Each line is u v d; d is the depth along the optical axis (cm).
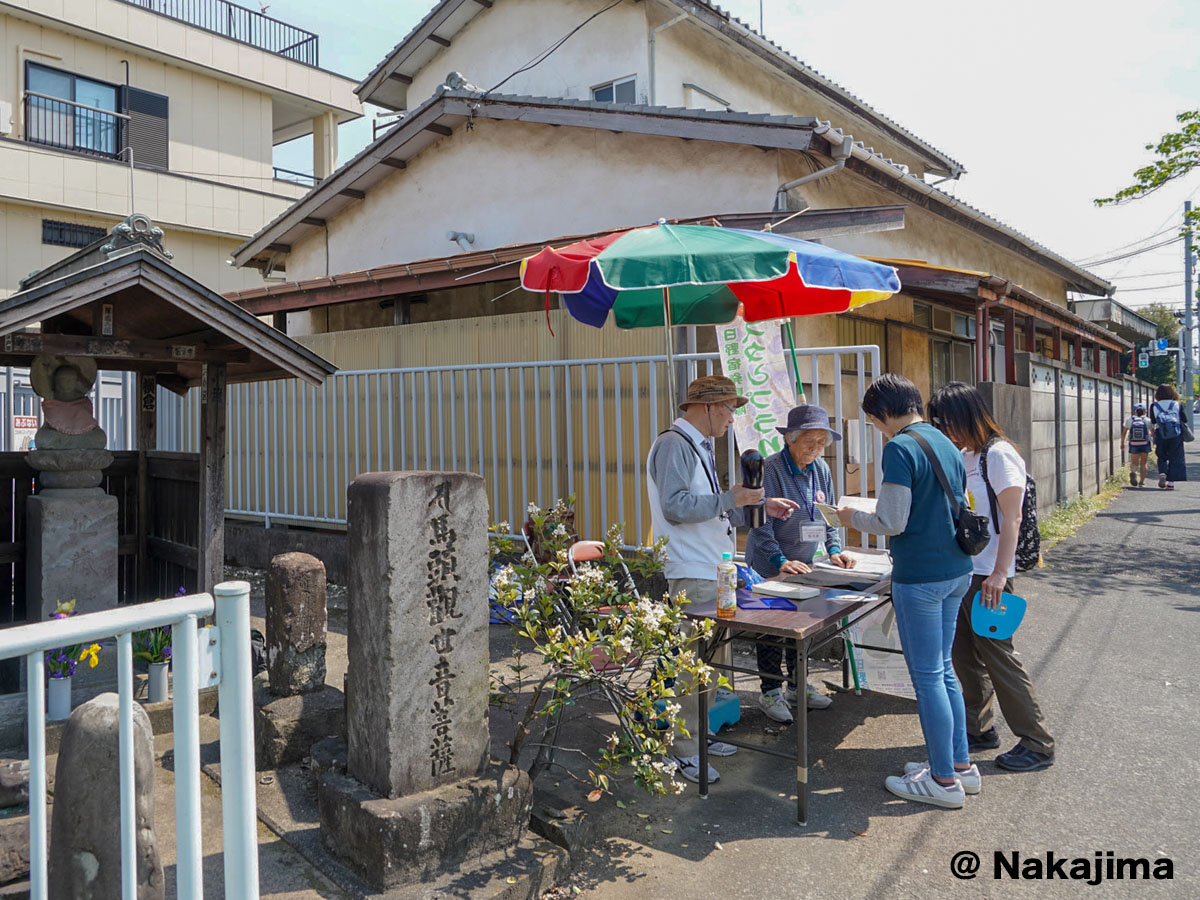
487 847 307
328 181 1162
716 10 1026
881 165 853
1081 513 1146
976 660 422
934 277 830
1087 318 1778
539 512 409
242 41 1805
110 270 395
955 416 402
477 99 983
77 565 450
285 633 423
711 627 365
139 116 1692
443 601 308
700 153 874
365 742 305
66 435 455
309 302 1012
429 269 877
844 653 520
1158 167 1120
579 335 763
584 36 1187
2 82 1512
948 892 298
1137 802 362
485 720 323
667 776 388
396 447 819
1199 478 1719
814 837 339
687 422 390
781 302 524
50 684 402
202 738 425
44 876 181
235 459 951
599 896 299
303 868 303
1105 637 609
